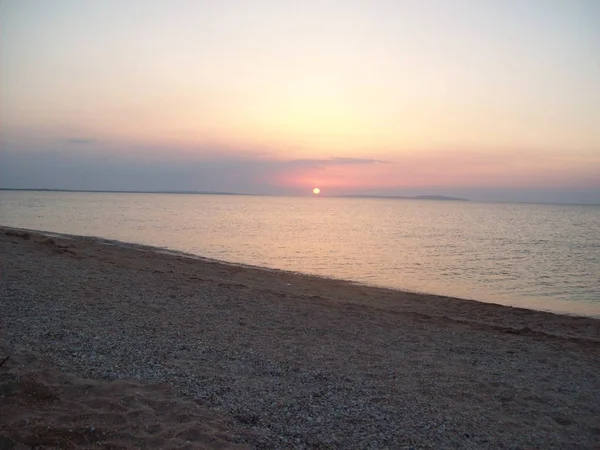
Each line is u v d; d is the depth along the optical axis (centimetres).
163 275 1563
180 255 2528
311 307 1264
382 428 529
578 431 583
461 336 1078
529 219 9194
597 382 798
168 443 428
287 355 789
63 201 13500
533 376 804
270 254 2914
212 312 1073
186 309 1076
